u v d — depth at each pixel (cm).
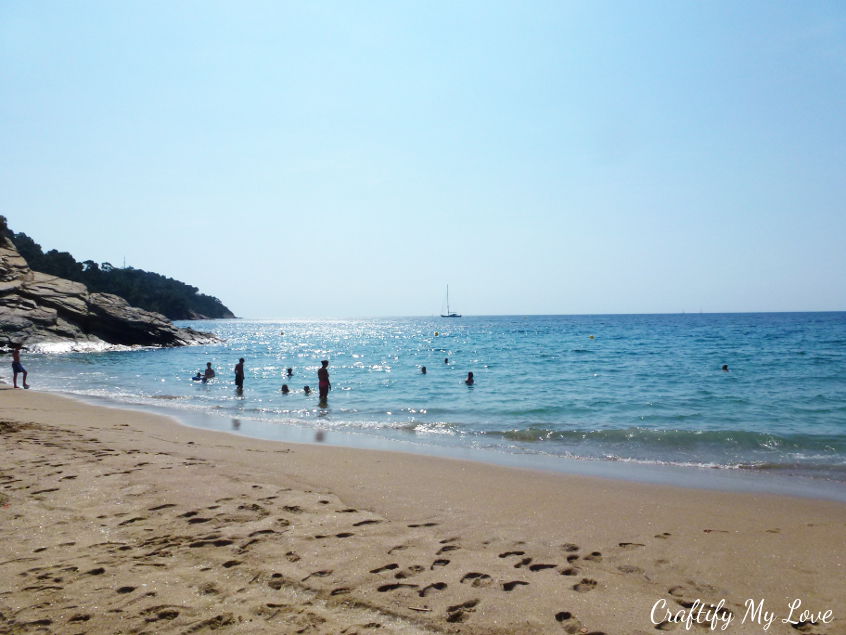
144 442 1107
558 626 388
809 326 10375
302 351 5775
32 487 715
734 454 1166
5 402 1838
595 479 897
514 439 1338
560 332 9544
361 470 898
